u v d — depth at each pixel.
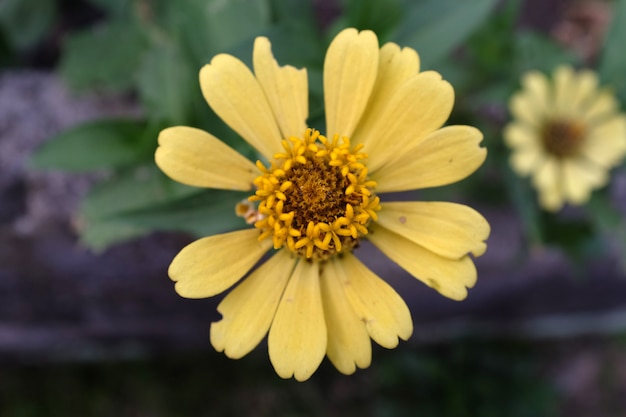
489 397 0.33
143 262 0.25
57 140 0.20
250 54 0.16
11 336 0.29
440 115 0.13
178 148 0.14
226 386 0.33
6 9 0.26
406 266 0.14
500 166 0.25
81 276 0.26
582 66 0.28
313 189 0.14
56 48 0.30
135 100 0.25
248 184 0.14
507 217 0.28
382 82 0.14
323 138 0.14
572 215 0.29
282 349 0.14
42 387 0.32
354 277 0.14
